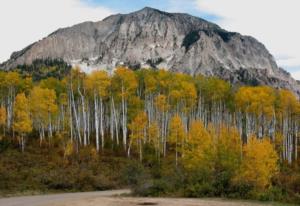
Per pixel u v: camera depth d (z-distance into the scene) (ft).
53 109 218.79
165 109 229.66
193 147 162.30
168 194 111.75
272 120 272.92
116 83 228.02
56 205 86.28
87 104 241.96
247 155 135.74
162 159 208.23
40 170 159.74
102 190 148.15
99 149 216.33
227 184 109.29
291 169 209.05
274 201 99.25
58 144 216.95
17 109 207.82
